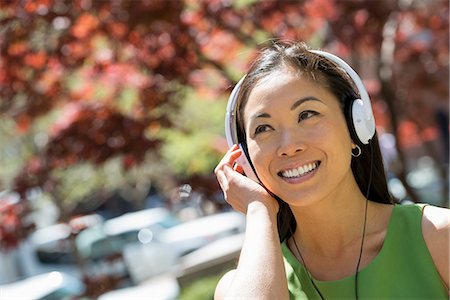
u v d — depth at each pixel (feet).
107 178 67.10
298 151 11.93
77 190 68.28
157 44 30.76
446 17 37.91
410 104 42.27
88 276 35.70
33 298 50.44
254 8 31.22
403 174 34.96
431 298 11.81
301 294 12.50
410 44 39.96
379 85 36.81
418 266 11.94
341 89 12.27
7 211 34.58
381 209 12.72
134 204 111.65
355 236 12.54
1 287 53.31
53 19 29.68
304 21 33.17
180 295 37.29
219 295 13.12
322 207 12.39
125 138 32.81
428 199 54.34
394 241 12.14
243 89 12.48
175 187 33.94
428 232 11.99
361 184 12.90
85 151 33.12
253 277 11.48
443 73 40.47
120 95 32.71
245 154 12.94
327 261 12.67
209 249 45.62
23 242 34.86
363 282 12.08
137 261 66.74
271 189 12.36
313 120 11.94
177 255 67.92
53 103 33.91
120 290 44.29
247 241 11.97
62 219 36.06
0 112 33.81
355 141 12.57
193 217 77.71
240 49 32.50
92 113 32.99
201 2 30.60
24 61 31.24
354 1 33.73
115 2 29.73
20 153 69.82
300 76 12.06
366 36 34.68
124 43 30.76
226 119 12.90
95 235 67.31
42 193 34.94
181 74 31.30
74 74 33.24
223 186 12.84
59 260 70.33
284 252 12.97
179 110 33.65
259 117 12.10
